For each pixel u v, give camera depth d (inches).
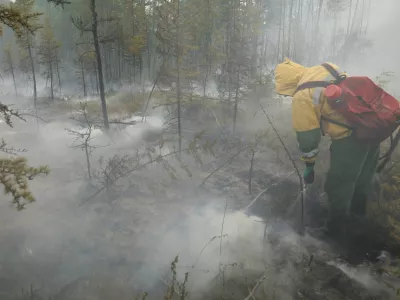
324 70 147.9
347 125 141.2
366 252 148.4
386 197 178.9
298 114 145.6
